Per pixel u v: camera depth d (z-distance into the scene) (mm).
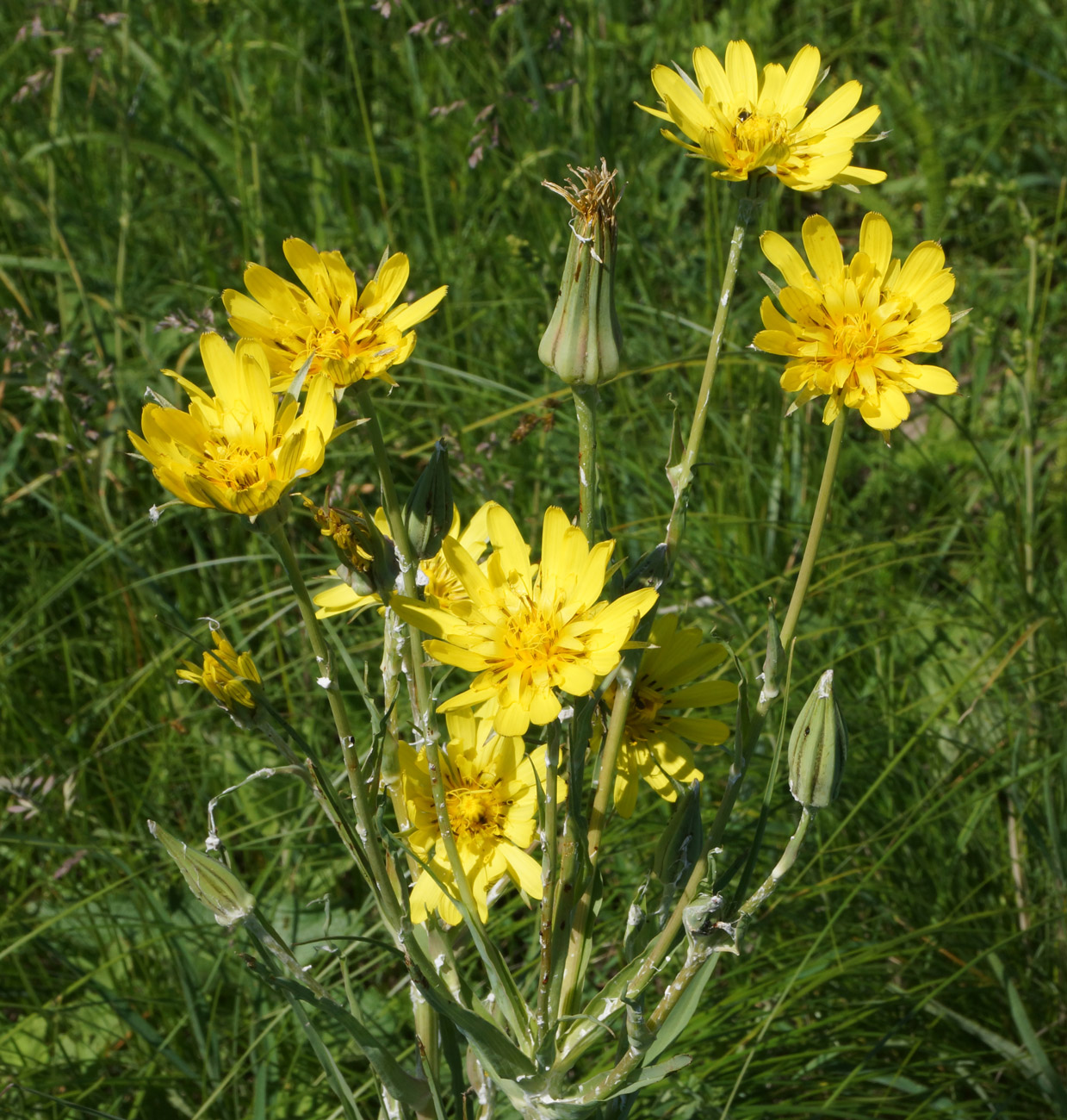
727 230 884
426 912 443
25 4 964
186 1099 573
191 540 794
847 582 692
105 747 671
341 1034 577
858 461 843
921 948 565
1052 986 588
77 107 947
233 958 602
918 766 630
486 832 447
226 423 411
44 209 840
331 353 423
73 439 750
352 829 429
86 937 616
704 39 985
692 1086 545
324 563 735
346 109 1021
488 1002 470
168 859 621
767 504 772
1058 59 1067
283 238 873
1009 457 804
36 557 778
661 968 435
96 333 775
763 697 425
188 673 420
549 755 414
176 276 879
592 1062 561
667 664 454
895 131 1011
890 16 1122
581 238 408
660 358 800
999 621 675
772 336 431
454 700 402
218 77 989
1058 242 957
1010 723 634
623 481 735
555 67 960
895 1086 546
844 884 577
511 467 738
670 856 438
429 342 754
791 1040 561
